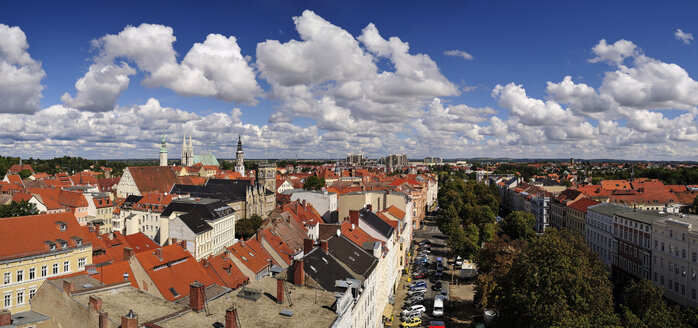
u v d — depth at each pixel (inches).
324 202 6072.8
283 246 4035.4
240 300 2036.2
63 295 1939.0
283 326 1793.8
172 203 5536.4
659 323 2434.8
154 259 2962.6
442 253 6151.6
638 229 4658.0
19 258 3061.0
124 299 1987.0
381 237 3937.0
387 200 5807.1
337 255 2815.0
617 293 4628.4
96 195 7500.0
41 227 3339.1
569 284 2650.1
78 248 3442.4
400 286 4635.8
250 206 7539.4
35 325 1887.3
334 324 1836.9
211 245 5187.0
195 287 1879.9
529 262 2802.7
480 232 6250.0
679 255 3959.2
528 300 2647.6
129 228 6535.4
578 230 6461.6
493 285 3506.4
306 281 2316.7
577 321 2336.4
